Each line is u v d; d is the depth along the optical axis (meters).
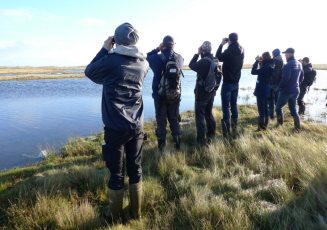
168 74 3.41
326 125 5.68
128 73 2.12
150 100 14.32
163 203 2.61
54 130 7.57
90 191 2.94
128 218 2.34
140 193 2.36
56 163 4.37
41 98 15.88
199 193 2.55
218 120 6.82
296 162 3.24
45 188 2.86
